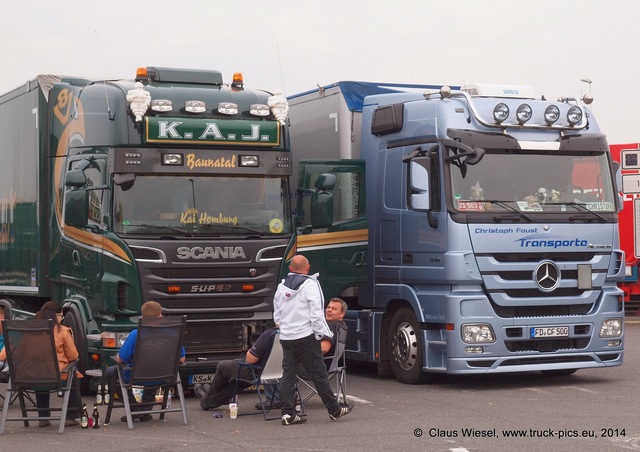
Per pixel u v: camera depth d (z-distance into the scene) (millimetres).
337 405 11000
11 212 15648
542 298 13539
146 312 10992
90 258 13133
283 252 13273
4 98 15992
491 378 14875
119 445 9828
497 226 13367
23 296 15328
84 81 14469
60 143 14172
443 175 13391
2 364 12406
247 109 13500
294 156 16797
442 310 13453
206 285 12836
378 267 14742
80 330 13281
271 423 11008
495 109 13492
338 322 11766
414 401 12477
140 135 12859
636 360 16984
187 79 13734
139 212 12750
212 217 13008
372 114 14992
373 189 14883
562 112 13977
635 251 24469
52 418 10828
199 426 10906
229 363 11617
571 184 13898
